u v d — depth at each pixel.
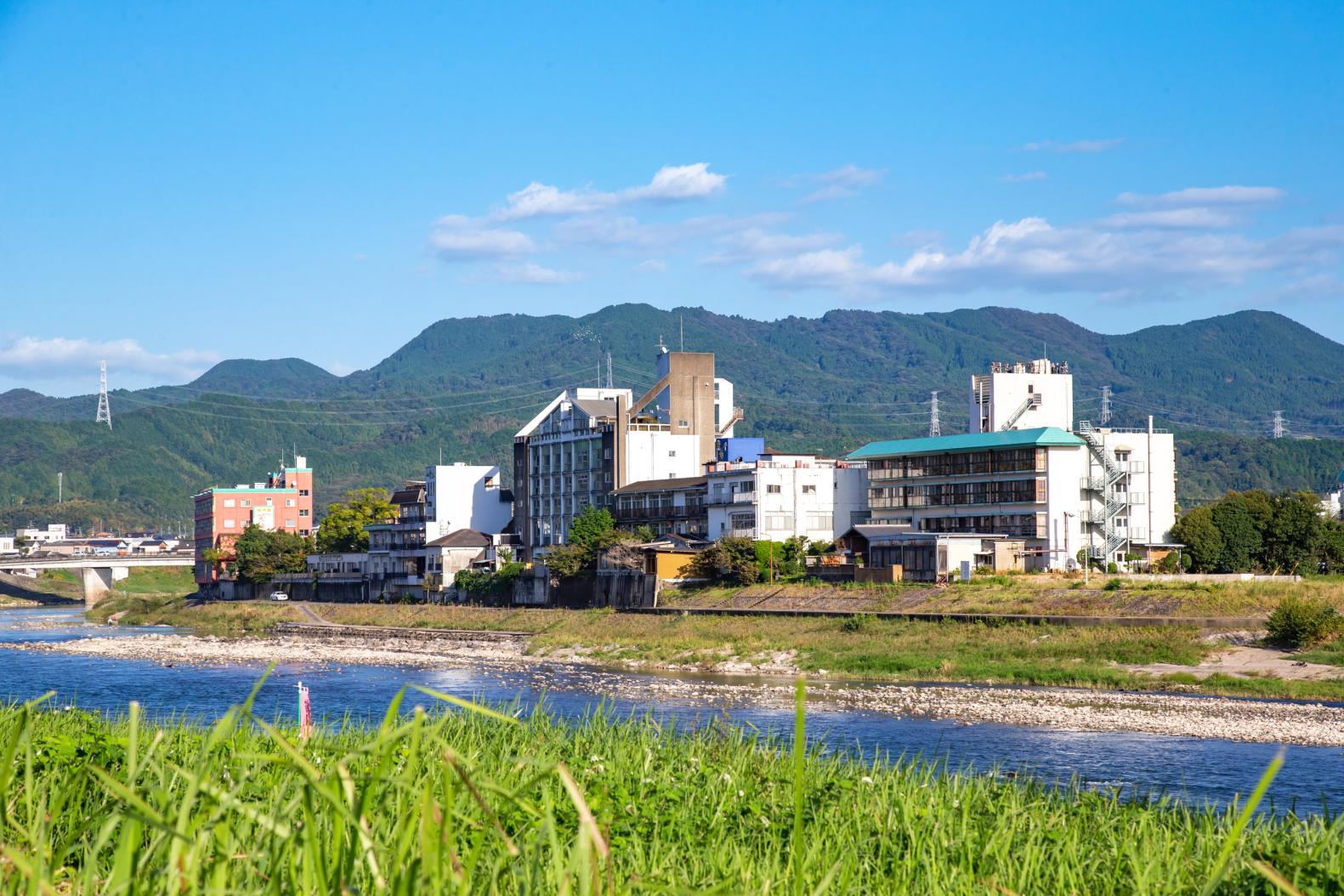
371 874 10.45
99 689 71.31
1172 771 41.44
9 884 10.69
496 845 12.12
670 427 142.25
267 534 176.25
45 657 101.25
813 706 59.19
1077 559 101.19
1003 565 98.44
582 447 142.75
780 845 18.05
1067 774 40.69
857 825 19.69
